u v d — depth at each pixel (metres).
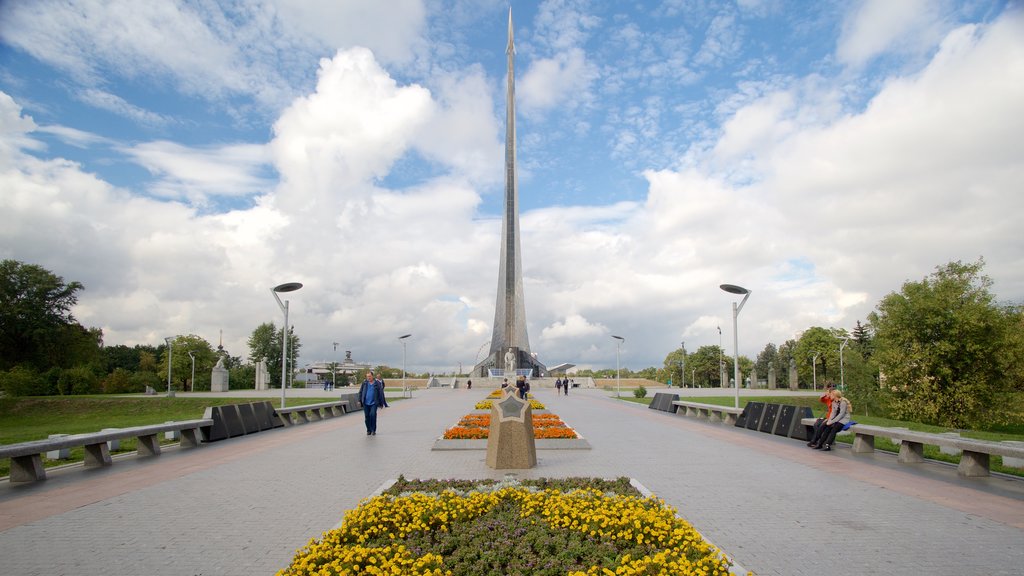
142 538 6.90
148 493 9.30
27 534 7.06
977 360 28.89
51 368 54.09
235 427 17.33
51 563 6.06
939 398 28.73
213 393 52.69
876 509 8.16
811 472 11.05
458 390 61.56
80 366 55.84
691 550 5.54
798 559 6.10
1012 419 28.67
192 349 79.19
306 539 6.86
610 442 15.77
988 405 28.41
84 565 6.00
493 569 5.18
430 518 6.54
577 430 19.00
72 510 8.21
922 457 12.34
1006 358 28.12
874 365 32.59
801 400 35.91
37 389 51.03
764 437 17.00
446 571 5.04
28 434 22.59
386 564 5.07
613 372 112.25
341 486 9.82
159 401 37.31
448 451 13.93
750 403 19.91
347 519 6.42
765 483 9.98
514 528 6.32
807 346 88.44
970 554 6.26
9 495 9.21
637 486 8.70
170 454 13.69
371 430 17.45
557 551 5.65
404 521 6.48
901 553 6.30
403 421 22.42
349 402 27.91
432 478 9.96
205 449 14.52
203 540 6.82
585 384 72.50
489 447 11.99
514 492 7.68
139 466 11.95
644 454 13.45
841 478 10.44
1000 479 10.32
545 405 33.75
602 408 30.95
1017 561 6.05
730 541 6.70
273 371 94.88
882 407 32.22
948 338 28.98
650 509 6.82
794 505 8.41
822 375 86.38
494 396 40.84
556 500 7.16
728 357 99.88
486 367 82.06
